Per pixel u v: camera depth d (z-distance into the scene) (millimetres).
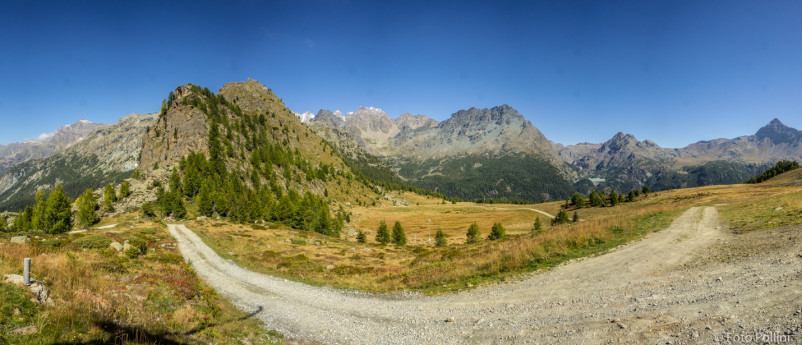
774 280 12203
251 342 13188
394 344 12680
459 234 122188
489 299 16781
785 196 40906
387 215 187625
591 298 14359
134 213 89625
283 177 192750
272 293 22500
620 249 23406
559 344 10406
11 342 8055
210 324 14266
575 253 23844
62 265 14961
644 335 9852
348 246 60438
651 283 15141
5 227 87938
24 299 9938
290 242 57562
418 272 25812
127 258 26734
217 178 130125
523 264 22375
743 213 34625
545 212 161375
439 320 14750
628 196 141625
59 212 71750
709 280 14000
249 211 95000
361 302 19344
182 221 79875
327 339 13836
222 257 38594
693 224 31250
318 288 23781
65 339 8898
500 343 11398
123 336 10156
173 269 25484
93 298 11961
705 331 9297
